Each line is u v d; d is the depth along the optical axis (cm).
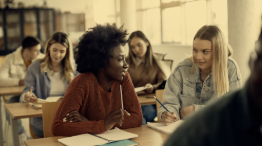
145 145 114
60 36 239
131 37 266
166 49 544
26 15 759
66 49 243
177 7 528
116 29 134
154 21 612
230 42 325
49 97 228
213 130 27
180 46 495
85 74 136
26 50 343
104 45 130
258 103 24
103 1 847
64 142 114
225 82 156
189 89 171
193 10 485
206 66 158
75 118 128
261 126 25
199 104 170
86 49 132
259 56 24
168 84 178
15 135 204
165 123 142
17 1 756
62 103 132
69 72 247
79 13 812
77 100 132
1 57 649
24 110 205
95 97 137
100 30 132
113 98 143
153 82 273
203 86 167
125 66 135
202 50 154
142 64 273
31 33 766
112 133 126
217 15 432
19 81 326
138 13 668
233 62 166
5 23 747
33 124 220
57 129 128
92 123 125
